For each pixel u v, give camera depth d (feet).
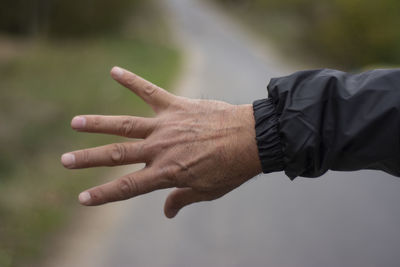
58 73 36.01
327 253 10.45
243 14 117.19
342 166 3.55
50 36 72.28
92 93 27.22
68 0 74.13
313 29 84.99
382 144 3.34
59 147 16.92
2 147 15.55
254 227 11.39
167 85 31.45
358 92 3.46
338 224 12.02
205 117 3.74
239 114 3.80
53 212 10.96
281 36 89.51
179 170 3.61
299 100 3.59
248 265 9.69
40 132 18.38
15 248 9.09
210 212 11.98
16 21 71.15
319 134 3.48
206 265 9.59
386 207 13.52
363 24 73.41
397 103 3.32
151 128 3.65
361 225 12.11
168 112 3.77
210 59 54.08
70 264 9.09
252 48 76.89
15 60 42.50
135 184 3.52
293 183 14.70
